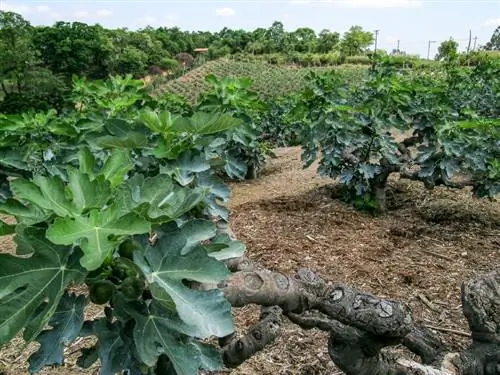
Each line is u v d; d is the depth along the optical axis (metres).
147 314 1.20
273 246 5.10
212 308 1.14
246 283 1.67
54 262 1.10
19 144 4.54
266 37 63.84
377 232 5.50
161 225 1.27
